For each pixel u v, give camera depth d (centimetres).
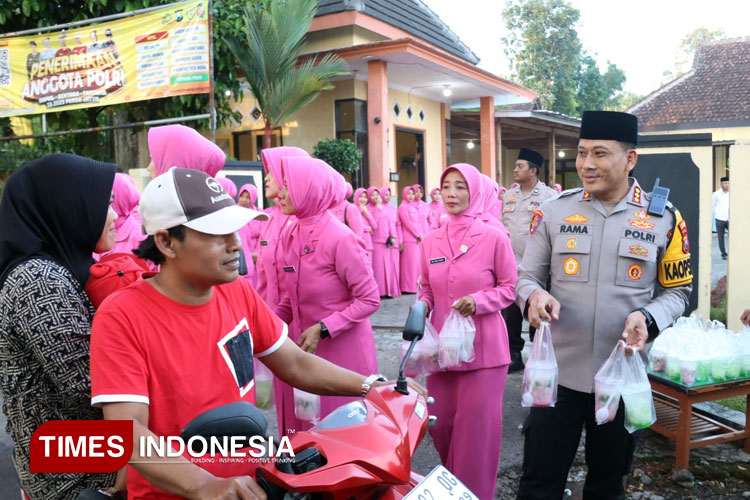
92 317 186
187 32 830
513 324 599
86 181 194
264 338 197
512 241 648
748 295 671
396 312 954
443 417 342
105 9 1016
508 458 425
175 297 165
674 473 384
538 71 4112
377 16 1396
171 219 156
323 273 333
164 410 161
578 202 300
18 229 184
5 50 907
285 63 1117
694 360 391
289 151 369
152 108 1102
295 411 320
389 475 153
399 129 1511
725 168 2448
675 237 289
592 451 298
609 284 286
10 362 179
